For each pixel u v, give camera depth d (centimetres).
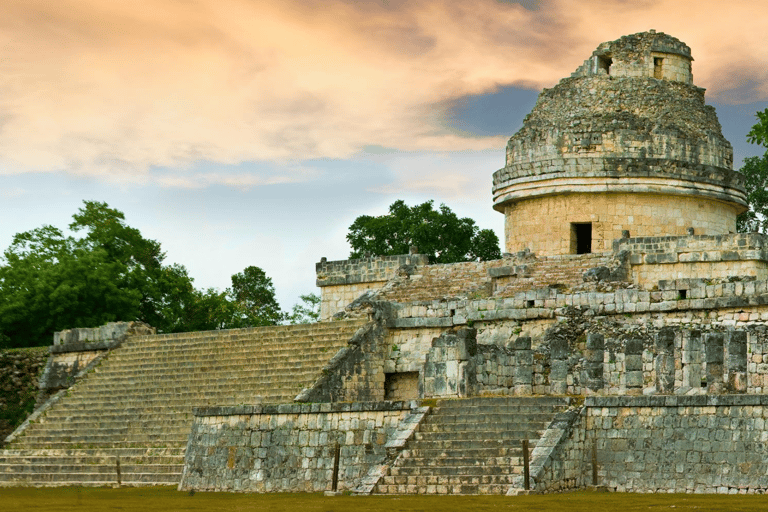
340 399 4766
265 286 9212
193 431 4303
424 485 3497
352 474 3881
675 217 5669
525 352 4012
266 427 4106
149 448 4656
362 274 6003
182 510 3083
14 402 5944
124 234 7425
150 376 5234
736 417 3453
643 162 5606
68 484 4538
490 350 4025
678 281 4534
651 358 3869
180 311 7388
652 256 5178
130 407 5025
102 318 6581
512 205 5950
